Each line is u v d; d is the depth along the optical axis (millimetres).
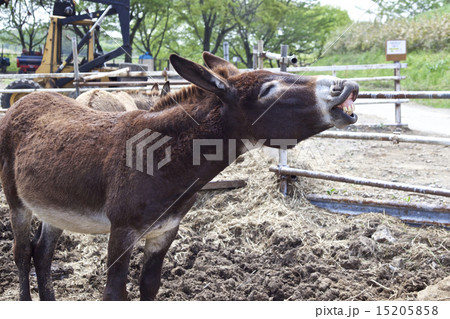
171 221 3000
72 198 3059
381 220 4859
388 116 13703
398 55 10742
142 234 2900
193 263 4344
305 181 5750
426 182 6469
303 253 4293
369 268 4086
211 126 2855
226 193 5586
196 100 2943
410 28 23859
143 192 2812
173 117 2902
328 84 2645
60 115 3389
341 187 5988
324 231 4777
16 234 3600
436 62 21156
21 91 8797
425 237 4461
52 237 3672
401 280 3879
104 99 4699
